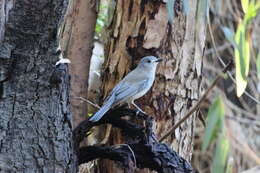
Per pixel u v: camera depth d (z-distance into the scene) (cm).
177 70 1014
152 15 1002
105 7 1412
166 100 1010
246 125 1814
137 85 966
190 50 1029
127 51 1020
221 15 1664
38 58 672
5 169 681
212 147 1695
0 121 679
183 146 1045
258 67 1174
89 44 1105
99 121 842
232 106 1700
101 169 1054
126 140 1009
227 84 1720
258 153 1780
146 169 997
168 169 788
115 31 1040
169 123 1013
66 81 719
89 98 1237
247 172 1470
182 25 1013
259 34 1683
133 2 1016
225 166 1259
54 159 709
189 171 798
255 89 1755
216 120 1113
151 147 792
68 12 1095
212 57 1734
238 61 1034
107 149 792
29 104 688
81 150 802
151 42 1002
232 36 1010
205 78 1692
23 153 691
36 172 697
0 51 655
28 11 637
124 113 830
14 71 670
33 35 654
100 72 1184
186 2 902
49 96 697
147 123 807
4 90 673
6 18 648
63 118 721
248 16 1082
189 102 1036
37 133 697
